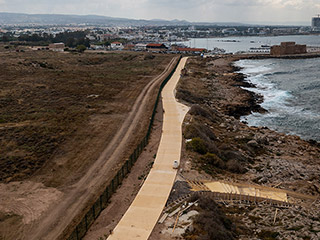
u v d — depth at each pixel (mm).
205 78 96812
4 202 25312
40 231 21844
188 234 19750
